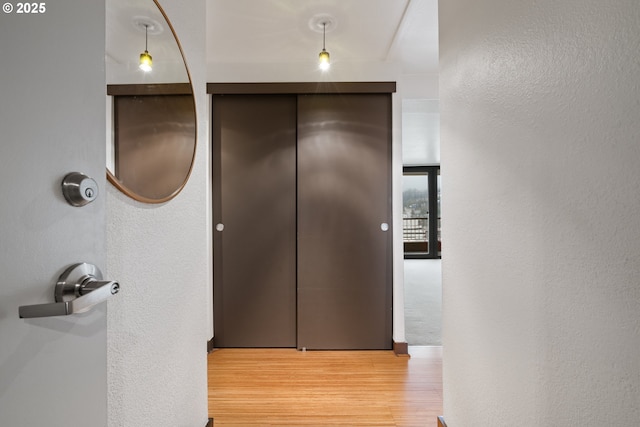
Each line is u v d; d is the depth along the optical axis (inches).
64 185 20.9
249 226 110.1
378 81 106.5
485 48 43.3
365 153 108.0
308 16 84.2
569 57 27.9
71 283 20.8
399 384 86.4
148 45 42.6
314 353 106.0
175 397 50.6
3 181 17.5
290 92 106.6
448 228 56.9
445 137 57.9
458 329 53.1
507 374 38.7
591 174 25.8
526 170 34.6
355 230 108.3
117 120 36.4
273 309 110.1
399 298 106.1
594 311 25.7
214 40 95.0
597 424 25.5
